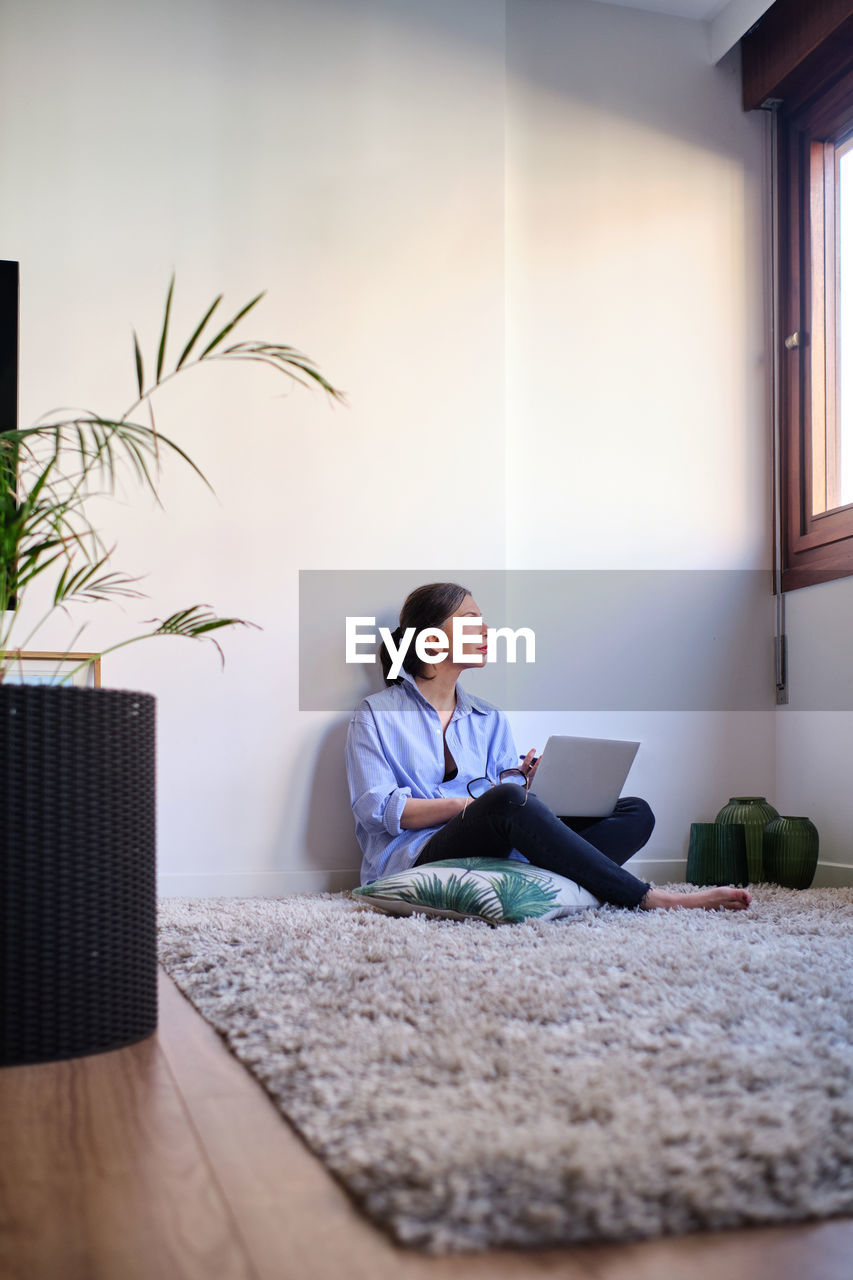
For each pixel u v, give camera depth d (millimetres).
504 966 1606
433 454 3133
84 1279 702
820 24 3154
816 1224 810
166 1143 958
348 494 3061
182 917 2250
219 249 3021
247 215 3051
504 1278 712
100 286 2924
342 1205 822
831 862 3188
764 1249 768
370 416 3094
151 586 2891
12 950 1253
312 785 2973
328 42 3150
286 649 2982
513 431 3287
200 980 1607
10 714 1270
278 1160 913
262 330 3035
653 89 3486
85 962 1288
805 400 3441
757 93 3492
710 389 3479
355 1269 718
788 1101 981
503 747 2879
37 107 2920
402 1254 742
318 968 1611
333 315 3092
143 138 2992
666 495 3404
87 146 2947
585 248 3389
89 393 2887
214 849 2898
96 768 1323
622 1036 1212
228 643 2949
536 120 3377
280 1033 1253
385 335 3125
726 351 3504
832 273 3445
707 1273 729
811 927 2086
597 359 3375
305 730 2979
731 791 3402
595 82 3438
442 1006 1357
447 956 1717
